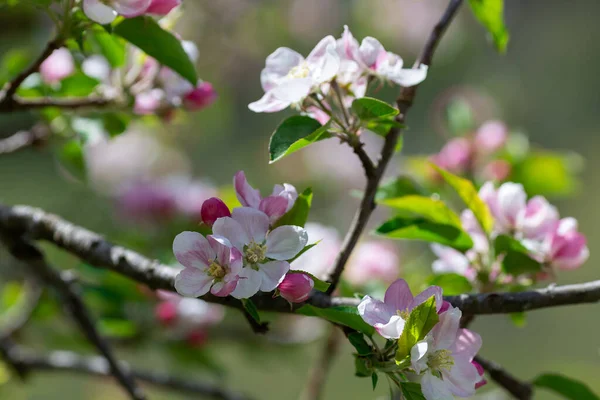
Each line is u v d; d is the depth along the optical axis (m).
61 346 2.00
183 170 2.96
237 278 1.43
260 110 1.49
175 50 1.55
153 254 2.04
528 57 4.87
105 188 2.74
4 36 2.25
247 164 3.69
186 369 1.99
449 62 3.96
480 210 1.59
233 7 3.43
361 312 1.44
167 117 1.69
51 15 1.55
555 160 1.83
